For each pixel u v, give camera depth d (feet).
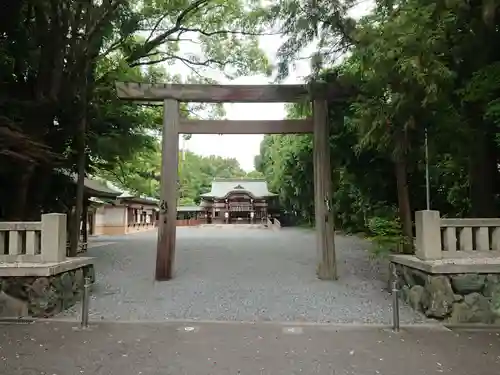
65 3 27.45
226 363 13.23
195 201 178.91
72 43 28.91
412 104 22.18
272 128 30.53
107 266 35.76
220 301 22.61
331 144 41.24
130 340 15.57
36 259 20.61
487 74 19.80
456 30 21.62
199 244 56.80
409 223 30.30
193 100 30.30
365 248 48.24
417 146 27.58
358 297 23.36
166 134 29.91
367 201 50.24
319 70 28.35
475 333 16.29
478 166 25.30
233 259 39.73
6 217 29.78
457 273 18.31
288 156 81.46
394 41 19.99
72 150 33.88
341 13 25.09
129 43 40.42
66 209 38.01
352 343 15.20
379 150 30.53
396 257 23.03
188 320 18.61
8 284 19.12
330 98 29.84
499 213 25.89
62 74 28.96
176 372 12.48
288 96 30.04
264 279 29.14
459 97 22.20
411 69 19.35
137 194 98.43
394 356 13.76
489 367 12.73
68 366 12.91
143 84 29.99
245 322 18.31
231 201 140.77
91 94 34.60
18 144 25.36
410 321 18.28
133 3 38.04
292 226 125.90
